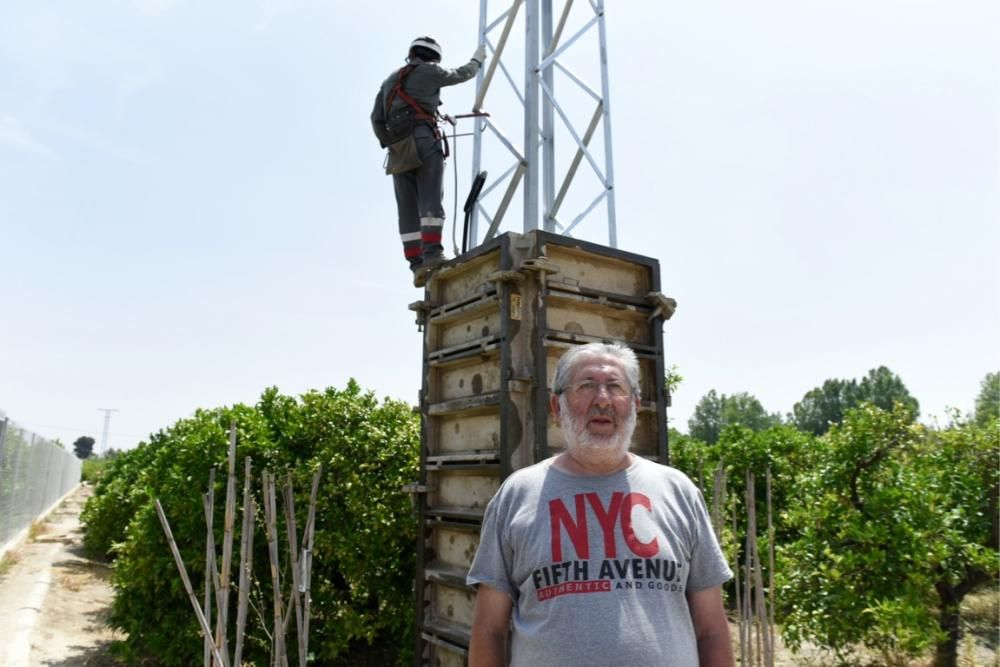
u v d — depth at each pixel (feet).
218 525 21.18
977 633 28.35
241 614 12.87
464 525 14.01
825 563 23.59
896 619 21.20
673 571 7.66
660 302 14.98
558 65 21.34
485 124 21.88
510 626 8.05
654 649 7.14
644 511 7.89
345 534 21.59
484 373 14.39
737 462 38.50
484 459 13.66
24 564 40.70
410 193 19.49
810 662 25.71
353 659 23.72
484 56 20.54
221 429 22.68
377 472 22.71
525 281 13.60
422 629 14.69
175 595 21.22
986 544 24.08
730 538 22.02
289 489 13.61
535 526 7.86
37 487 60.70
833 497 24.90
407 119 18.60
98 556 45.29
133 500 38.22
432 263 16.93
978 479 24.25
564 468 8.41
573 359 8.70
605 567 7.48
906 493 23.15
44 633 26.50
